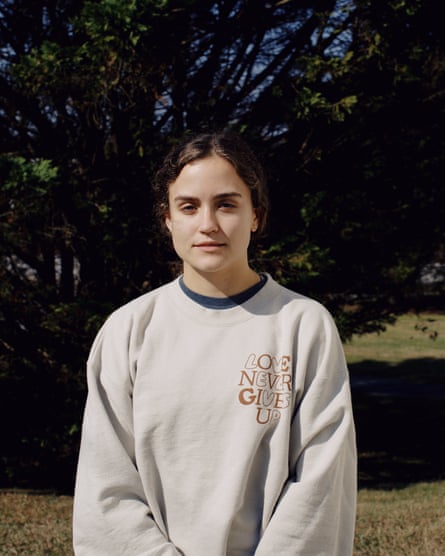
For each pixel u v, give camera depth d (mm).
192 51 6172
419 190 7070
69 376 6590
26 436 6812
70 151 6215
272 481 1433
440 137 6867
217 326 1541
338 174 6449
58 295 6801
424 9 5840
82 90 5480
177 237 1542
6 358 6855
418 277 8328
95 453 1495
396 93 6172
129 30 4738
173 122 6238
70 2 6234
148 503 1477
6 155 5805
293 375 1507
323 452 1443
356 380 16172
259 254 5930
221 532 1408
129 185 5961
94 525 1438
